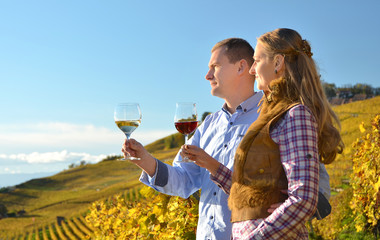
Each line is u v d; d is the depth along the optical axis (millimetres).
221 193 2174
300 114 1487
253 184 1543
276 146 1545
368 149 6672
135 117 2123
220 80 2381
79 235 41625
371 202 6711
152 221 3574
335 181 14836
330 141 1577
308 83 1582
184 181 2416
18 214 73250
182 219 3479
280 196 1512
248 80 2385
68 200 78812
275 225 1393
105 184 94500
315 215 1631
